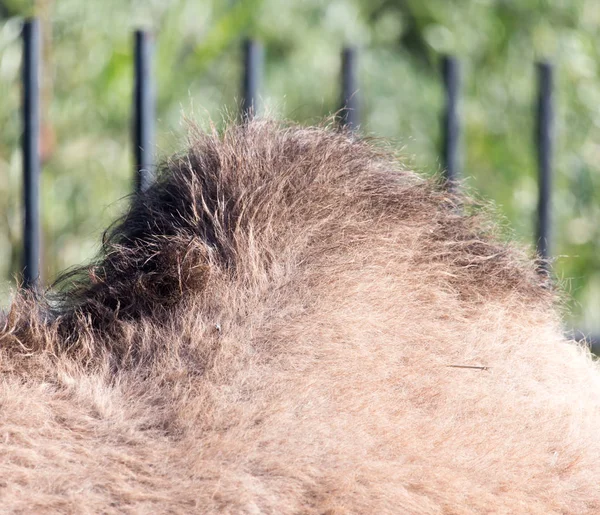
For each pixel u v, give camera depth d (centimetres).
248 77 1290
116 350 675
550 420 698
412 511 600
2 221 1920
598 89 2248
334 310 692
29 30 1215
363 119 2062
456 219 807
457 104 1364
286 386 643
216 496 582
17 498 566
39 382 643
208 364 653
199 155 786
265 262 719
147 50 1216
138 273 719
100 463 594
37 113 1223
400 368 678
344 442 619
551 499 645
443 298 745
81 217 1984
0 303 916
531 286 818
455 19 2245
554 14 2291
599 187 2189
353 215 755
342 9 2177
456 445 645
